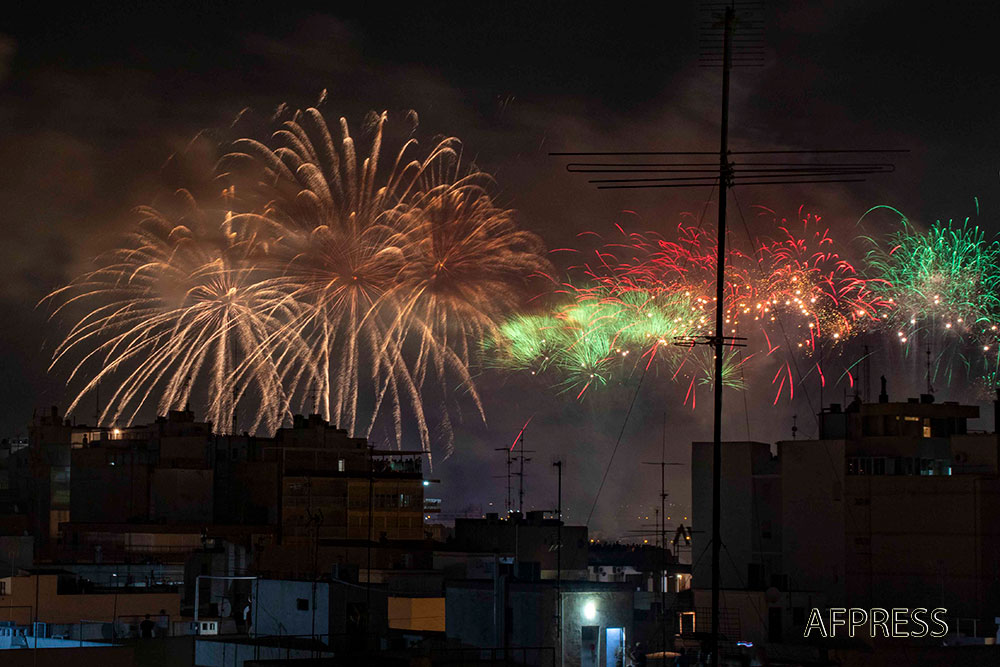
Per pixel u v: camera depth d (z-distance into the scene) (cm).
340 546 9288
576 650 5378
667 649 6378
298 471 11675
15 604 7100
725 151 3781
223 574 8762
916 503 6956
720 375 3812
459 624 5819
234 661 5475
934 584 6856
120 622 7138
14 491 12619
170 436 11919
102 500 11819
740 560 7181
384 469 12556
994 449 7050
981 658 5703
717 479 3766
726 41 3828
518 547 9675
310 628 5884
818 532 7056
